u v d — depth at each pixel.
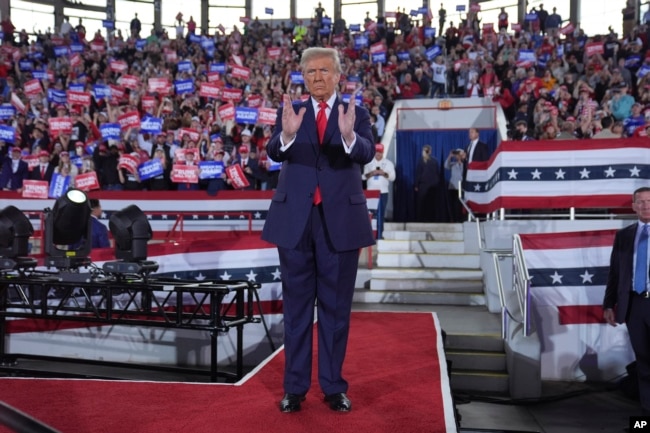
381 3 28.27
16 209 6.50
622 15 23.25
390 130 14.63
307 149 3.09
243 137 11.87
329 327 3.15
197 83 16.19
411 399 3.50
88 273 6.16
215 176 11.11
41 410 3.24
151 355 7.51
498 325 7.70
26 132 13.98
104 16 29.47
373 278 9.77
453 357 7.09
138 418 3.09
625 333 7.47
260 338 7.56
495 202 9.25
